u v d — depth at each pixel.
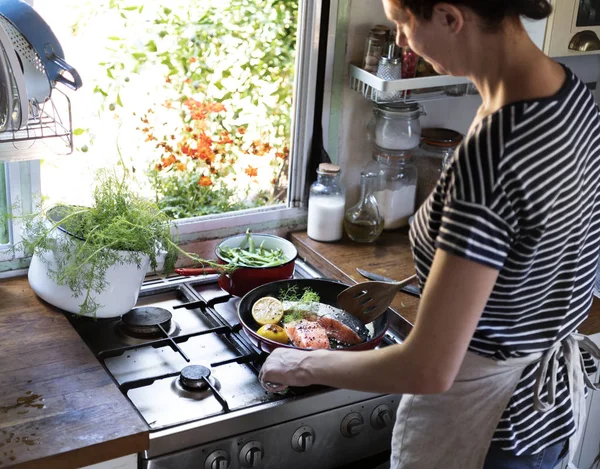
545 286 1.11
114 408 1.41
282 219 2.21
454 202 1.00
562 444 1.32
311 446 1.58
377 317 1.70
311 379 1.21
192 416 1.48
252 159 2.60
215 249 2.05
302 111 2.12
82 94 2.42
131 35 2.50
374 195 2.21
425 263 1.15
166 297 1.92
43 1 2.28
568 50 2.14
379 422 1.65
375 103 2.17
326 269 2.05
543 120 1.00
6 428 1.34
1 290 1.80
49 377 1.49
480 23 0.99
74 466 1.31
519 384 1.22
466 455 1.28
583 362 1.41
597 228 1.19
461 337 1.00
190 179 2.47
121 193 1.73
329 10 2.01
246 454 1.49
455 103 2.30
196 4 2.62
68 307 1.69
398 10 1.03
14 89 1.36
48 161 2.19
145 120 2.50
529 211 1.00
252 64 2.64
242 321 1.68
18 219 1.83
